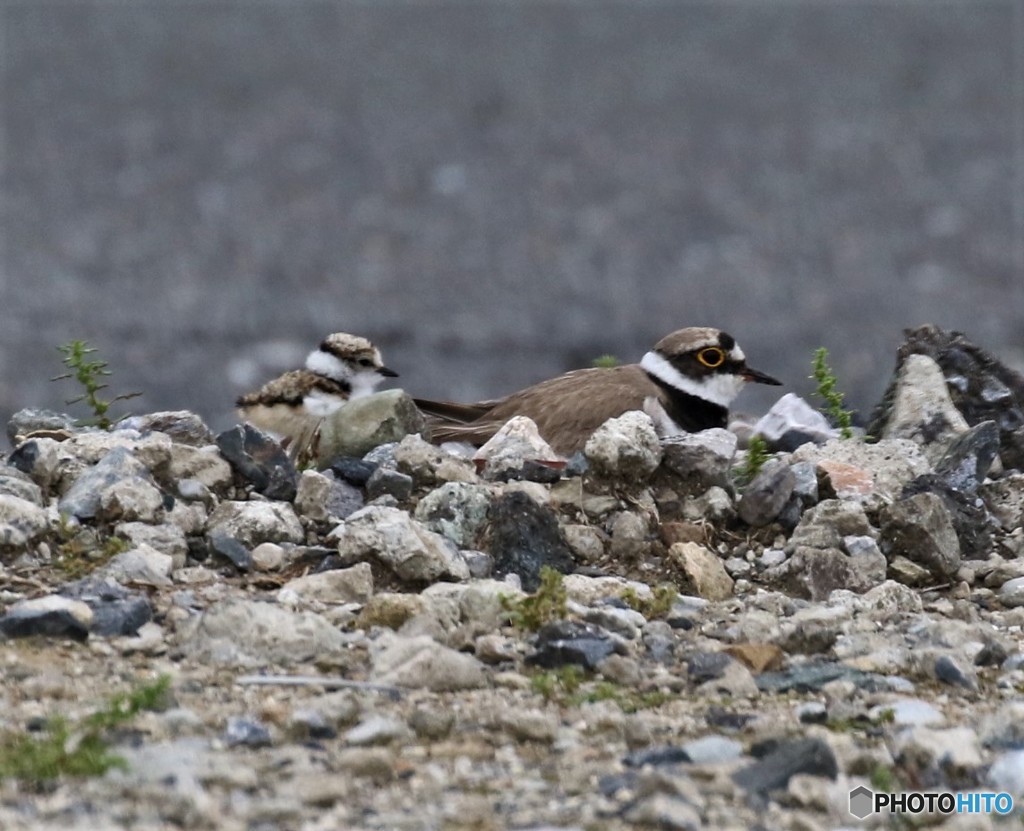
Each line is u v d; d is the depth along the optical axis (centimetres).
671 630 844
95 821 612
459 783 666
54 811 620
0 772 645
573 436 1165
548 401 1189
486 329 4803
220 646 779
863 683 787
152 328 4575
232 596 820
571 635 803
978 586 952
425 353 4444
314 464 1055
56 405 3628
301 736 702
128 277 5381
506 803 648
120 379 3909
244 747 687
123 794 636
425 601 830
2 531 855
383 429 1039
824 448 1049
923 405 1132
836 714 746
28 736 679
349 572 862
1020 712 739
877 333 4803
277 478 970
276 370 4094
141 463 939
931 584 946
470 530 934
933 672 802
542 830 620
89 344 4300
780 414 1189
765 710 757
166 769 651
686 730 729
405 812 637
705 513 977
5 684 731
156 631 797
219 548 886
